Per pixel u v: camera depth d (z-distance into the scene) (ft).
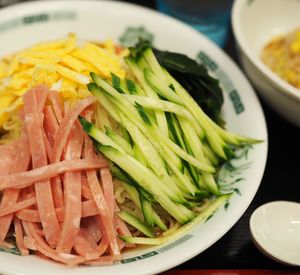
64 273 0.94
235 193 1.09
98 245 1.06
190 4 1.61
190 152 1.14
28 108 1.09
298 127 1.34
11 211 1.05
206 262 1.11
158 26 1.47
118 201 1.11
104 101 1.09
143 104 1.10
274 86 1.24
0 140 1.24
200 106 1.25
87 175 1.06
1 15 1.43
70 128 1.06
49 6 1.47
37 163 1.05
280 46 1.55
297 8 1.59
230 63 1.35
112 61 1.22
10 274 0.93
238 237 1.15
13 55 1.41
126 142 1.08
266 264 1.11
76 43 1.24
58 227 1.03
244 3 1.42
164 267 0.96
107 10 1.48
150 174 1.06
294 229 1.13
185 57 1.31
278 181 1.27
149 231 1.10
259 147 1.17
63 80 1.16
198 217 1.08
